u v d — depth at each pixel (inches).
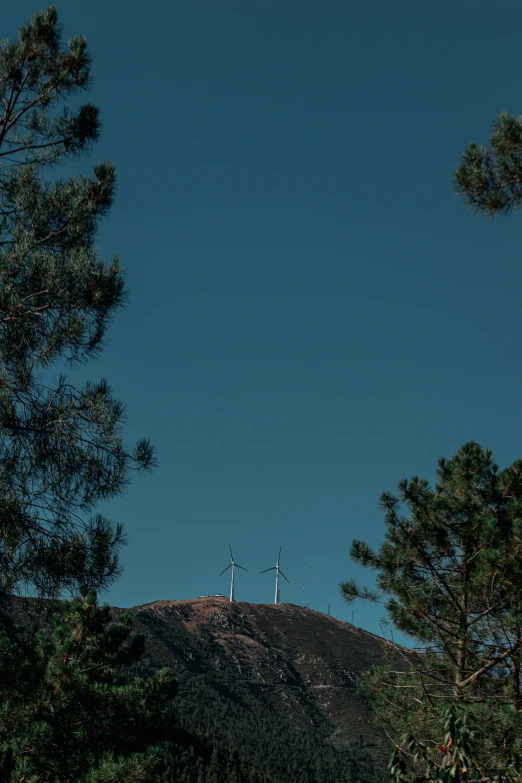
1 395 401.7
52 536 419.2
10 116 477.7
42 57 478.6
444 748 295.4
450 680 602.2
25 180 462.9
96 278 418.0
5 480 411.2
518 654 569.3
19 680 437.7
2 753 574.9
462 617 621.6
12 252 417.4
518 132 383.9
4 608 418.3
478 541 606.5
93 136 495.5
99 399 416.2
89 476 423.2
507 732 405.4
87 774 607.5
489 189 392.2
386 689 605.3
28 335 411.2
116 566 427.5
